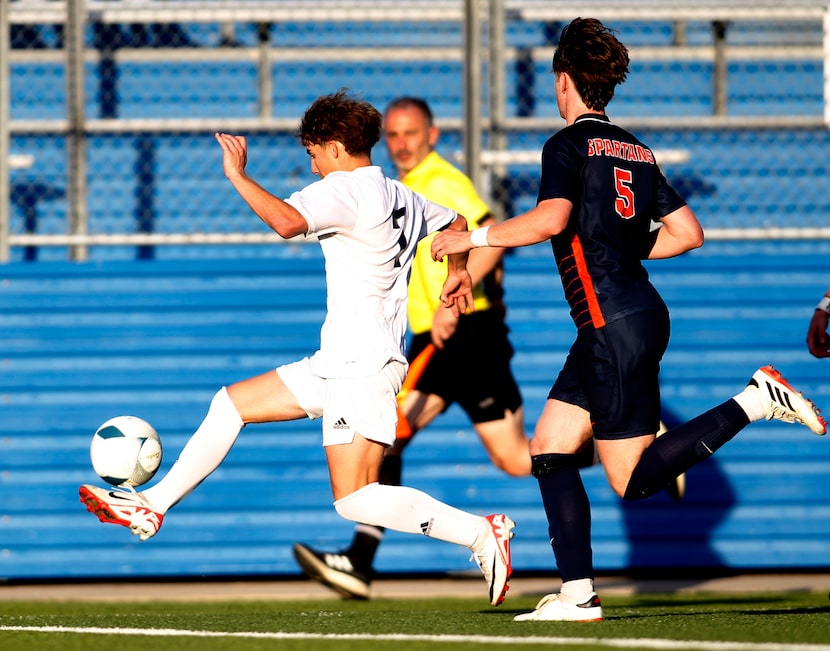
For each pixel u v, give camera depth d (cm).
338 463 1375
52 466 2688
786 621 1342
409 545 2656
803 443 2716
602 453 1370
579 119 1402
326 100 1412
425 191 2198
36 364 2730
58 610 2000
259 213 1273
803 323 2802
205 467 1430
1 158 2758
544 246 2803
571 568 1384
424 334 2228
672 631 1210
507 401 2247
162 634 1233
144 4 2920
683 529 2692
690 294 2808
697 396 2781
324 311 2777
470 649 1062
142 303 2762
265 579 2708
